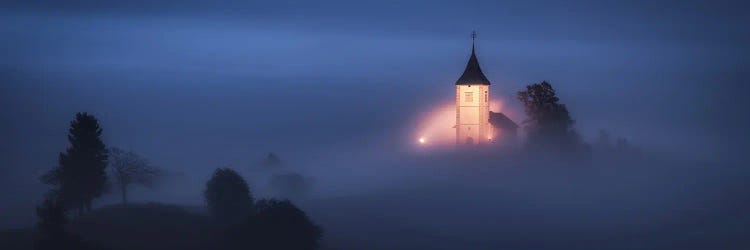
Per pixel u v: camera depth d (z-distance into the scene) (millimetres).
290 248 146625
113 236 156375
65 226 159125
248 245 146125
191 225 164250
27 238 157750
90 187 170500
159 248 149250
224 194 166500
